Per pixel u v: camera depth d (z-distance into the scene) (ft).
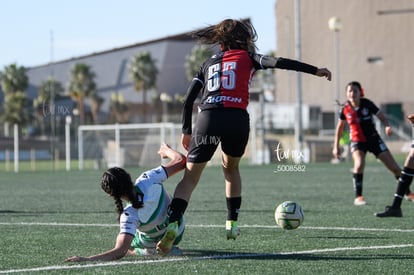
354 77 305.12
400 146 245.65
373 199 75.15
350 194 82.02
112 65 517.14
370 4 302.45
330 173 126.21
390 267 34.32
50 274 32.42
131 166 178.40
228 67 37.76
